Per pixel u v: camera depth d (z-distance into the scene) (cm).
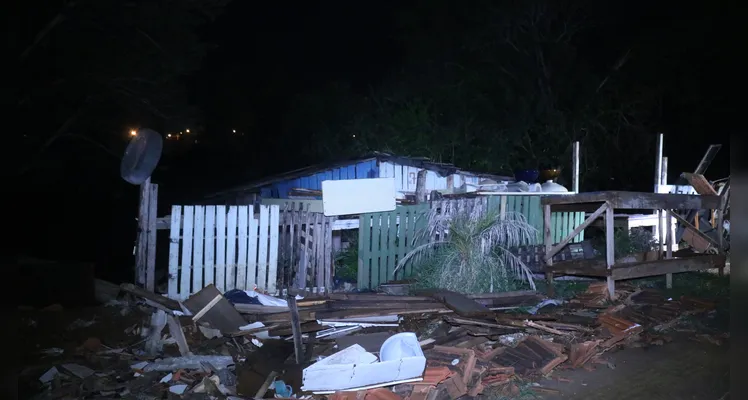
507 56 2467
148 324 706
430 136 2142
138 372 601
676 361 704
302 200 1245
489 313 768
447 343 690
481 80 2453
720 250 1102
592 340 724
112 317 768
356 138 2241
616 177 2425
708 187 1198
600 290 922
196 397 552
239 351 676
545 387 620
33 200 1836
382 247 992
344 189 977
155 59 1514
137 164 813
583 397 599
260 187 1369
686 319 862
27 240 1752
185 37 1583
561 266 968
